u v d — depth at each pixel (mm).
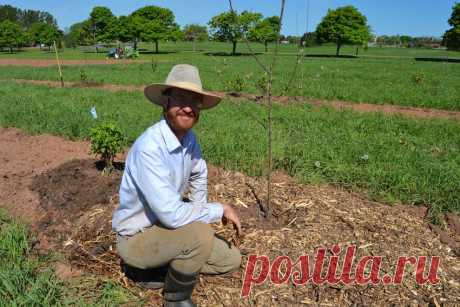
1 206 4605
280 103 11461
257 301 3031
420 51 76938
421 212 4500
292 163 5680
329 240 3723
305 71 23578
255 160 5801
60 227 4109
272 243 3652
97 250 3625
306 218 4090
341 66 30250
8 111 8984
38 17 157250
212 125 7953
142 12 64312
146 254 2842
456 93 13812
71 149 6668
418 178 5191
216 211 2824
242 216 4141
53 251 3693
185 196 4004
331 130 7758
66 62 35406
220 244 3055
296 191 4824
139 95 12312
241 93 13789
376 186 5031
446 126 8453
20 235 3785
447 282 3234
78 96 11953
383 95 13000
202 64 29984
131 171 2699
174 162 2709
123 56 43719
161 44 93125
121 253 2932
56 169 5387
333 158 5945
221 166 5734
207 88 14859
